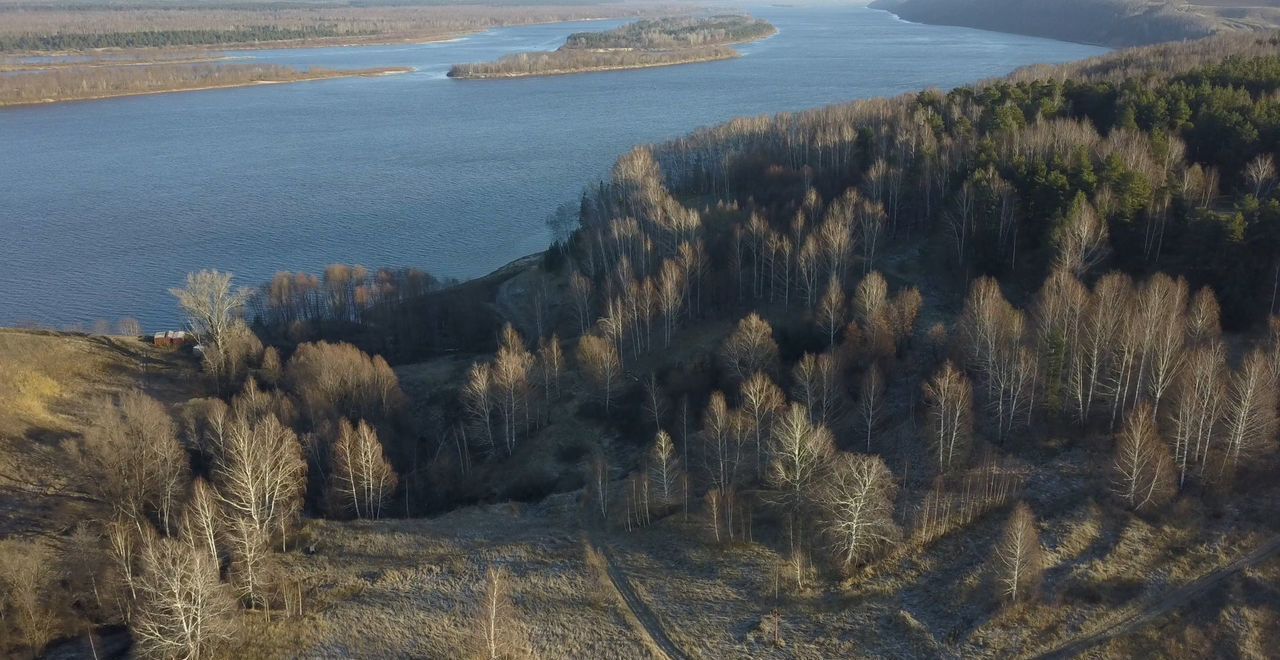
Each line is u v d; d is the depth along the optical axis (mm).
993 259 133125
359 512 107250
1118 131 151875
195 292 144625
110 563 90062
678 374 126812
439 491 114375
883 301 121562
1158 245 124875
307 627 85000
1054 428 98375
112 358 144500
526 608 86312
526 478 115688
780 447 96625
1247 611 74562
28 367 129875
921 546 86500
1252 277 110125
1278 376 91750
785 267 142000
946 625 77750
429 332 167500
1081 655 72938
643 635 81812
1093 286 120000
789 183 181125
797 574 84625
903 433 103688
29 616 82312
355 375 126375
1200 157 152500
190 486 104938
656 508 98875
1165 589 77625
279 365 141250
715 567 88875
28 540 95250
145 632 78000
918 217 159000
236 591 87312
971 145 157500
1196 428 88062
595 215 193000
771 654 78000
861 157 178875
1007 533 77688
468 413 130750
